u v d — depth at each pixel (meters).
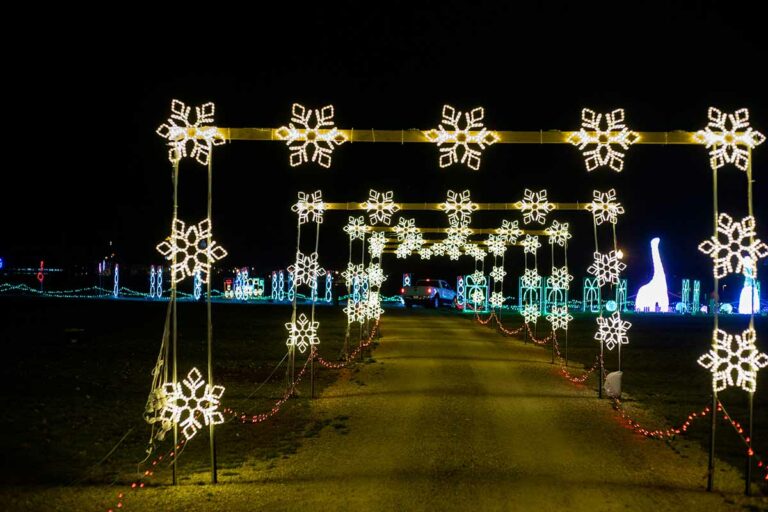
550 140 7.96
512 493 7.14
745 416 11.66
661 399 13.13
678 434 10.15
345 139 7.96
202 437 9.82
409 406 11.73
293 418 11.05
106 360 17.05
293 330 13.30
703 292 50.47
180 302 42.53
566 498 7.02
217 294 58.62
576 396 12.95
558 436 9.73
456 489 7.25
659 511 6.70
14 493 7.16
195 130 7.91
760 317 37.94
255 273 59.00
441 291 43.78
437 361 17.38
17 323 25.94
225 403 12.39
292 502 6.88
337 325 28.67
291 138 7.95
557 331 27.02
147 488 7.41
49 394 12.50
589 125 7.94
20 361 16.44
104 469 8.17
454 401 12.16
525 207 14.37
